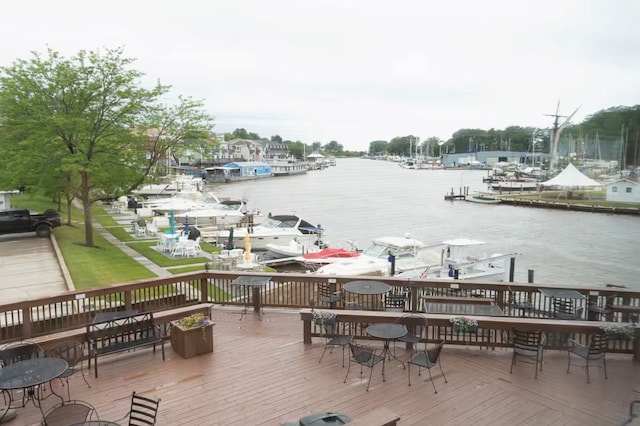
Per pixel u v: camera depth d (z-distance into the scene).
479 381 7.05
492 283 9.86
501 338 8.19
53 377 5.60
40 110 20.06
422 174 122.56
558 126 63.09
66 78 20.19
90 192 25.91
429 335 8.88
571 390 6.76
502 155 137.62
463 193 66.94
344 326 8.80
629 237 35.41
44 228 23.84
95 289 9.50
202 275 10.88
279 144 154.38
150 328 8.09
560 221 43.81
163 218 32.84
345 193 68.81
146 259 20.72
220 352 8.24
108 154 21.89
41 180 21.25
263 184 87.25
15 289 14.37
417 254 23.08
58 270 16.84
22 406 6.24
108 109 21.69
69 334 7.50
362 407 6.25
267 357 8.01
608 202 45.19
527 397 6.54
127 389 6.79
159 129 23.64
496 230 38.56
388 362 7.79
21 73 19.77
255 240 29.22
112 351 7.36
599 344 7.27
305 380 7.09
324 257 22.34
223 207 37.59
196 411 6.14
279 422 5.86
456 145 164.88
